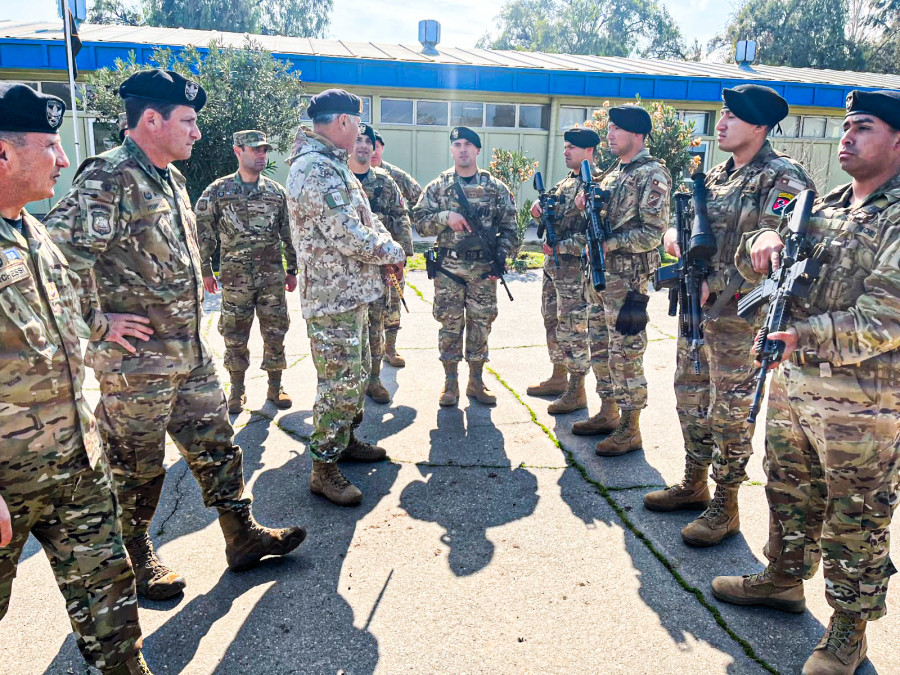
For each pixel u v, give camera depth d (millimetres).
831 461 2236
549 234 4676
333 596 2736
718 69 19797
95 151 13070
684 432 3361
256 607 2666
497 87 14656
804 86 16406
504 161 13000
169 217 2602
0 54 12039
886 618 2617
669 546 3123
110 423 2580
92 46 12141
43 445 1851
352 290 3363
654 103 11883
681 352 3305
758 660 2391
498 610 2648
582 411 4840
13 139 1729
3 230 1787
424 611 2641
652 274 4016
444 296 4844
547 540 3162
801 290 2184
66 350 1910
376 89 14469
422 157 15148
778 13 38625
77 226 2330
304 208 3262
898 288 2006
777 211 2820
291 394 5172
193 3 40156
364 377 3699
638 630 2541
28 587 2814
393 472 3883
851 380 2158
